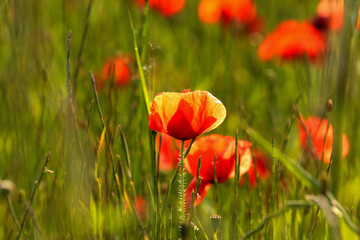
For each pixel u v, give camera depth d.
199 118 1.44
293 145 1.91
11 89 1.86
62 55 2.24
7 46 2.14
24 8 1.89
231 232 1.52
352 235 1.35
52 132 1.66
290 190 1.64
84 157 1.52
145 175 1.66
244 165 1.53
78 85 1.92
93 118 1.75
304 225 1.59
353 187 1.58
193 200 1.47
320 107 1.62
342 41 1.40
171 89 2.15
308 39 2.21
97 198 1.55
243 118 1.72
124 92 2.08
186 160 1.52
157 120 1.44
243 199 1.64
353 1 1.39
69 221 1.55
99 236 1.53
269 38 2.31
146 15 1.60
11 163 1.75
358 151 1.73
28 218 1.59
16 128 1.77
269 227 1.54
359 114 1.71
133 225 1.56
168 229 1.51
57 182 1.62
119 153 1.71
